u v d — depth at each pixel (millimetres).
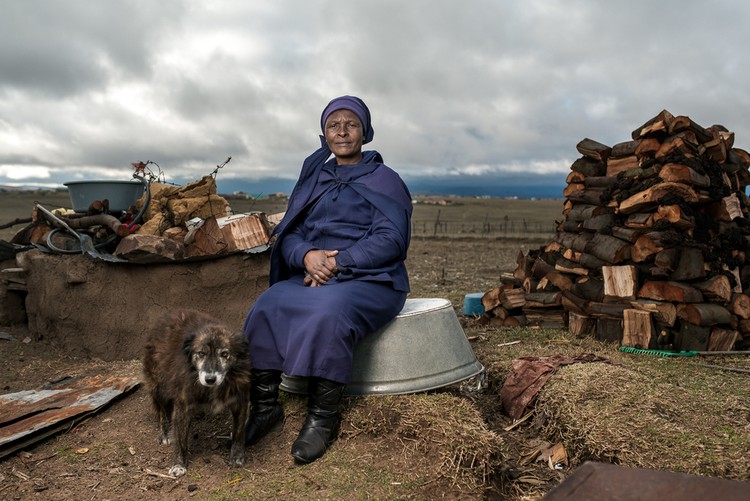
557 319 6828
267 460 3461
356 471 3254
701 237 5926
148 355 3654
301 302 3605
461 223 46156
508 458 3510
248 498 3016
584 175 6945
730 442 3354
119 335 5539
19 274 6348
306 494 3033
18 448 3541
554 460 3562
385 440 3527
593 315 6246
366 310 3678
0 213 40875
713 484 1582
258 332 3703
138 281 5555
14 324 6512
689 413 3797
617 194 6289
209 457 3521
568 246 6844
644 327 5773
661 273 5816
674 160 5746
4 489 3141
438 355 4066
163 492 3115
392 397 3799
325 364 3436
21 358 5543
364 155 4352
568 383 4086
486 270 14094
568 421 3686
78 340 5637
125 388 4422
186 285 5633
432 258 17797
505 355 5281
